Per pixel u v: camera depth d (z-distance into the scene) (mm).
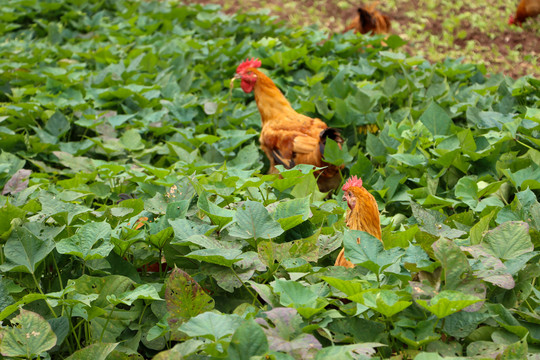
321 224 3381
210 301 2545
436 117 4750
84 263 2723
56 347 2539
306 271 2613
